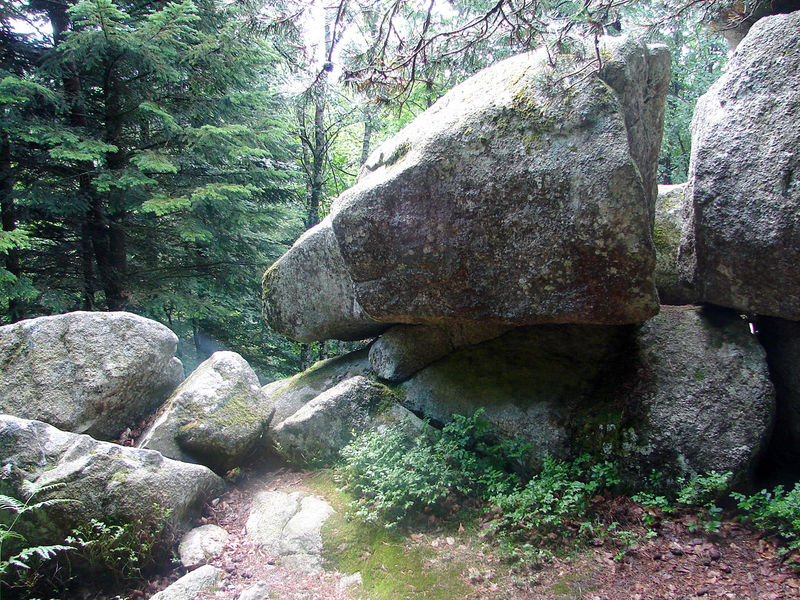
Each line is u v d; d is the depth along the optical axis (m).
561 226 3.81
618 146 3.61
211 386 5.24
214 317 10.72
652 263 3.71
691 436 4.15
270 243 10.63
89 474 3.80
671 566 3.42
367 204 4.60
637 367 4.63
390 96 4.02
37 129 7.29
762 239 3.94
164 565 3.92
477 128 4.12
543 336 5.30
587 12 3.22
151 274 9.52
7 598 3.46
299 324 6.38
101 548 3.64
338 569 3.83
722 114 4.20
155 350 5.36
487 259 4.19
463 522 4.18
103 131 8.75
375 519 4.21
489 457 4.76
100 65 8.46
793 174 3.76
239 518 4.58
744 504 3.69
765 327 4.74
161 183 8.98
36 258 8.92
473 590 3.46
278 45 4.63
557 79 3.84
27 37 8.45
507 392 5.05
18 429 3.86
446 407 5.29
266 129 9.66
